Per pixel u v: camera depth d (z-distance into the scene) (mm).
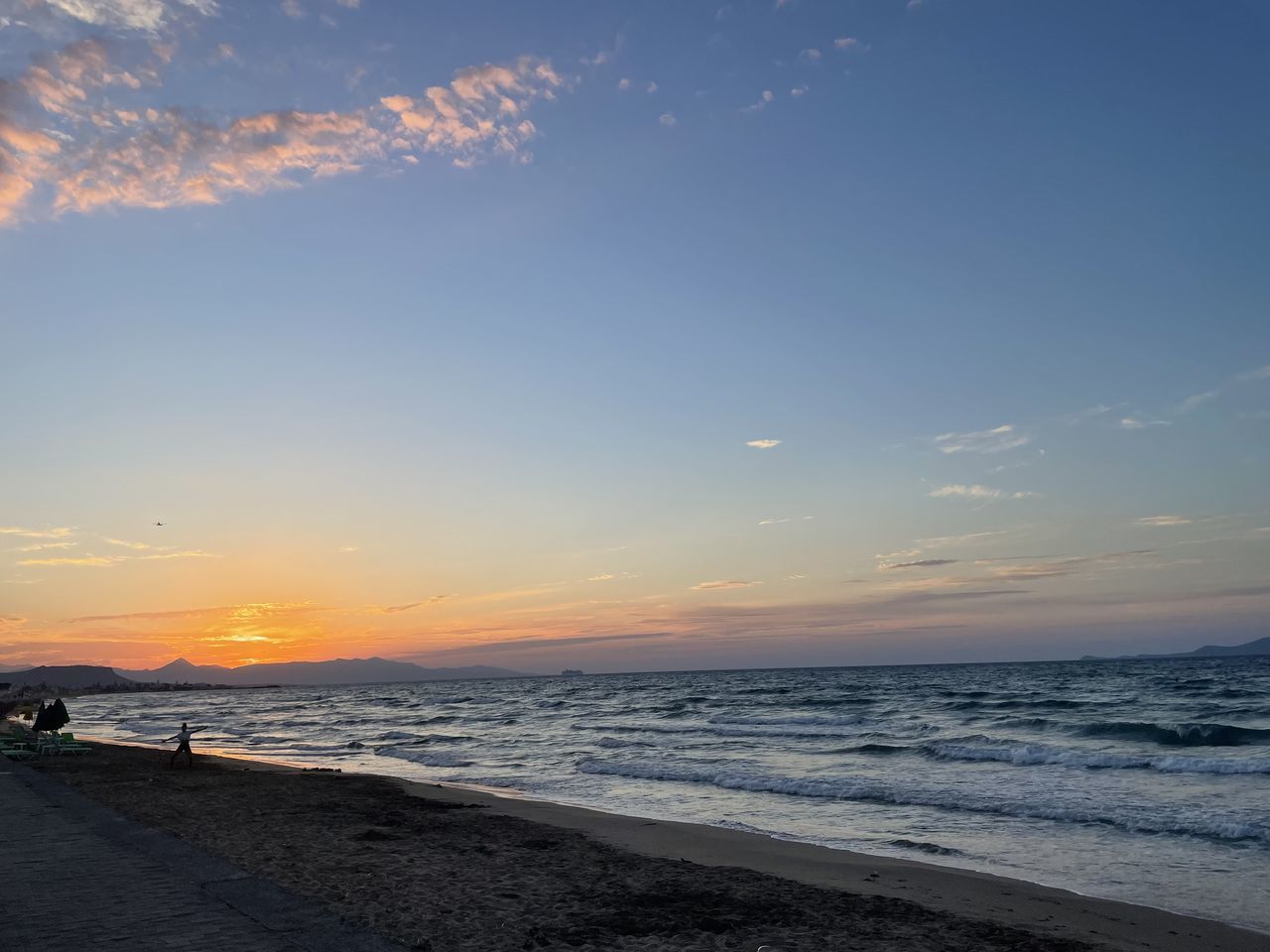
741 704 68250
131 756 32031
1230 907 10273
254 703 145500
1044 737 33438
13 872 10102
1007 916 9859
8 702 75625
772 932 8711
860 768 25516
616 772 27109
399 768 31234
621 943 8109
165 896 8891
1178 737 31203
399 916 8602
